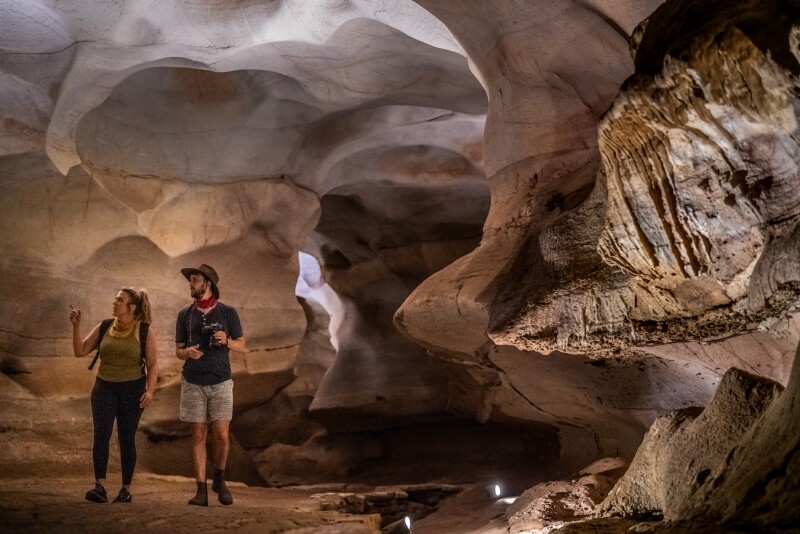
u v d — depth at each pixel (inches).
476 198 494.9
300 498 295.7
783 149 139.5
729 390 162.6
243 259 434.6
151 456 379.9
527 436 400.5
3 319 350.9
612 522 175.3
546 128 269.6
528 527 221.1
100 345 229.5
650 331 201.2
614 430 303.0
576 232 225.8
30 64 334.3
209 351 234.8
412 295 285.6
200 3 343.0
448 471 466.6
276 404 523.8
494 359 295.9
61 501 218.2
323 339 565.6
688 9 145.6
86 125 378.0
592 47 243.1
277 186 437.4
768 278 151.0
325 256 558.9
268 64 382.9
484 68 285.9
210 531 175.0
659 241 173.0
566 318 218.1
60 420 336.2
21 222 360.5
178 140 415.5
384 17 324.5
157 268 402.0
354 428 525.7
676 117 146.3
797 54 119.0
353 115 439.2
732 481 130.7
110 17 331.6
